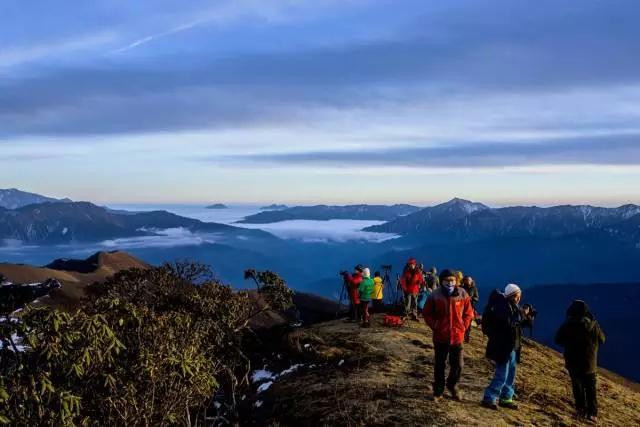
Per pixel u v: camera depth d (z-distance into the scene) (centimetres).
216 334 1698
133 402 965
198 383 1101
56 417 785
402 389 1414
